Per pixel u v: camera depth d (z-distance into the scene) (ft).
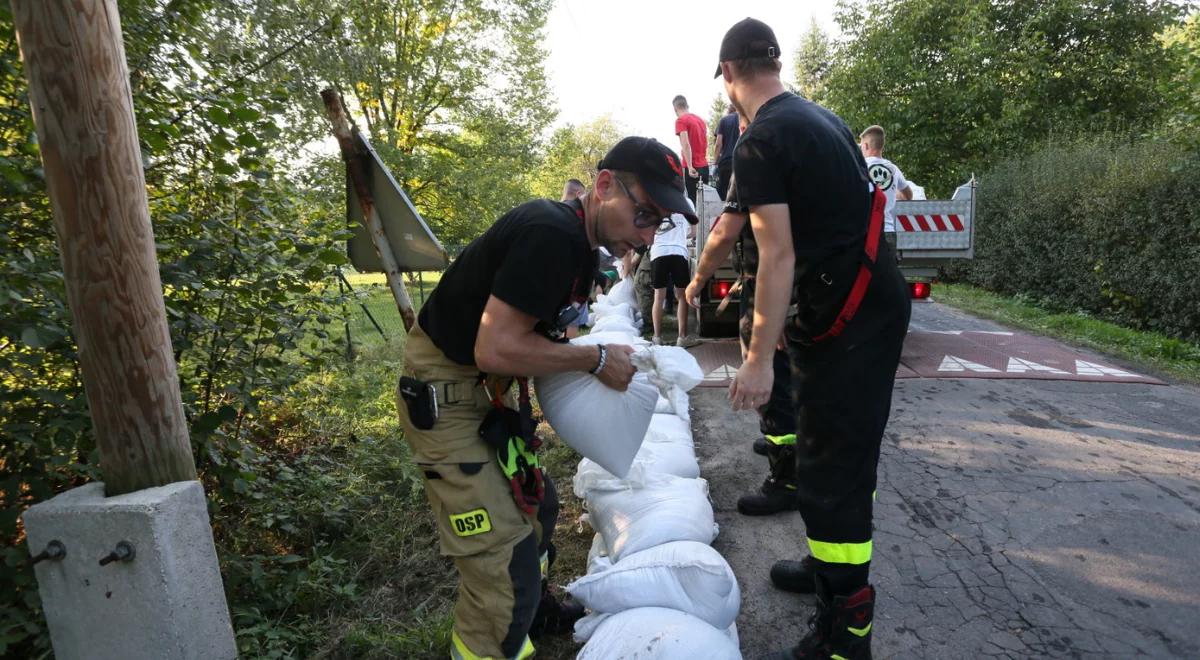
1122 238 25.66
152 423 6.02
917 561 9.25
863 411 6.42
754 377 6.54
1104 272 26.45
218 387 9.66
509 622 6.13
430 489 6.34
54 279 6.89
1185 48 27.40
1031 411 15.16
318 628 8.52
